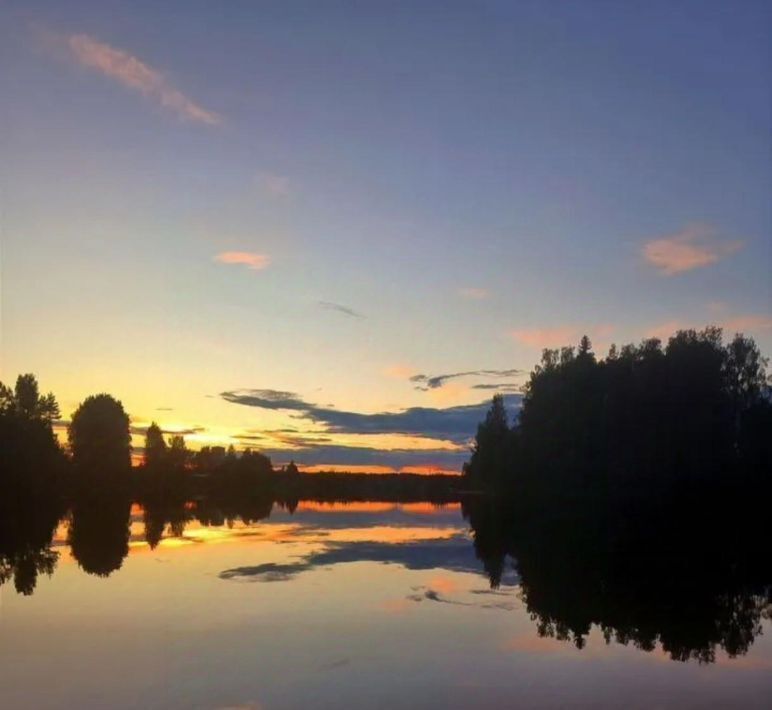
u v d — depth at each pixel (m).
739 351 70.88
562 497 75.69
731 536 58.38
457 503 128.38
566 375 77.75
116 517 68.94
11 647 19.03
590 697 16.00
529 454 80.50
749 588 30.70
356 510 91.94
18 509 81.56
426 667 17.70
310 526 58.34
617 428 71.81
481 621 22.53
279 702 15.25
